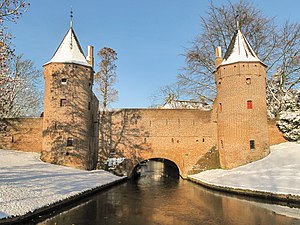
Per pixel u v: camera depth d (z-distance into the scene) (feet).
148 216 44.34
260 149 84.38
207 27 115.55
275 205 52.13
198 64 116.06
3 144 92.22
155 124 95.81
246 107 86.17
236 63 88.28
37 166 76.33
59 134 86.22
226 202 55.36
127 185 81.46
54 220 41.22
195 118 96.12
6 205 39.83
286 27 105.50
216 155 93.15
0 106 85.46
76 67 90.48
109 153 94.89
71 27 98.12
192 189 72.95
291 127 89.56
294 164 70.74
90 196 59.77
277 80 109.19
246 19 112.16
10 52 45.96
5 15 44.16
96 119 98.99
